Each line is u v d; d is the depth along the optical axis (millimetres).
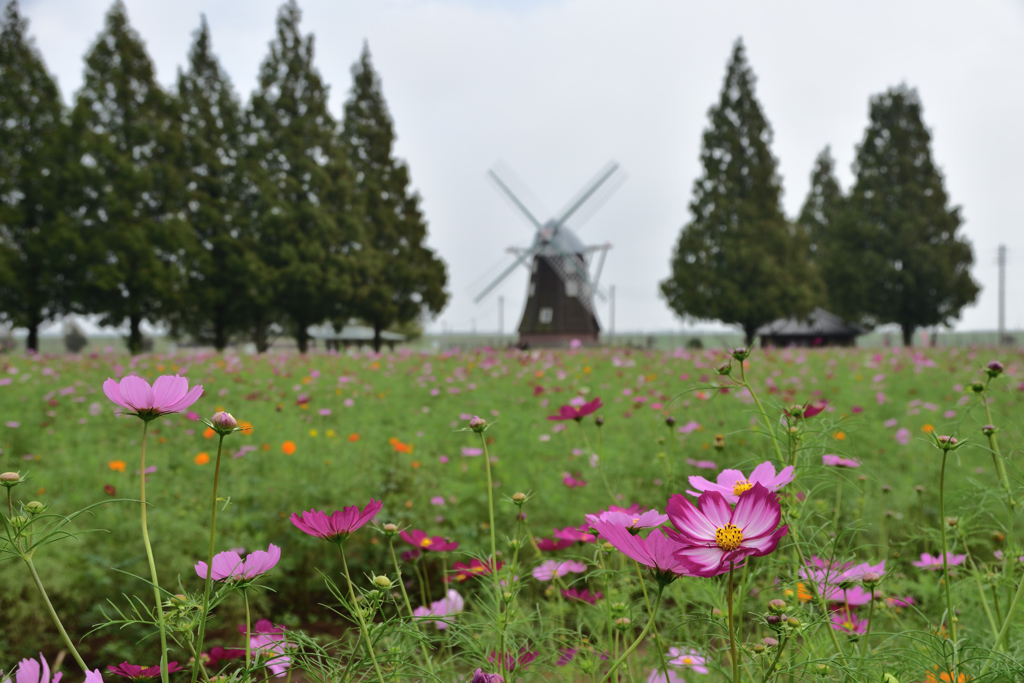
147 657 2562
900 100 34000
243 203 26094
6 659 2531
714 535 855
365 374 9227
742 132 31094
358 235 26438
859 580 1373
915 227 32375
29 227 22719
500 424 5773
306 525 1006
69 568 2846
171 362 9727
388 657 1071
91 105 23656
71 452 4590
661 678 1329
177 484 4051
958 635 1551
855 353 12445
